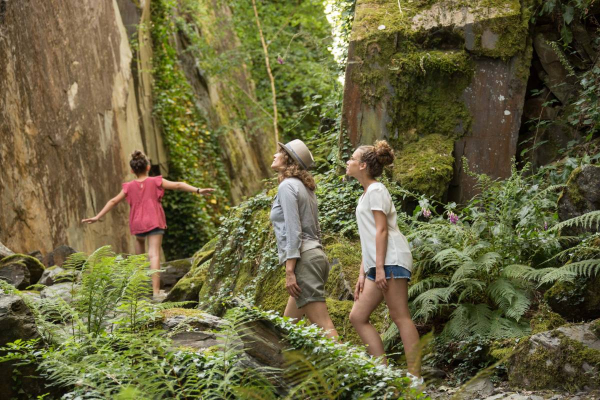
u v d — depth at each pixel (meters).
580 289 5.11
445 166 7.61
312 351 4.23
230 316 4.25
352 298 6.38
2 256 8.56
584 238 5.64
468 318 5.38
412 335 4.90
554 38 8.34
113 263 5.05
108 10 14.01
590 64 8.23
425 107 8.09
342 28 10.24
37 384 4.37
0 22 10.41
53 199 11.15
